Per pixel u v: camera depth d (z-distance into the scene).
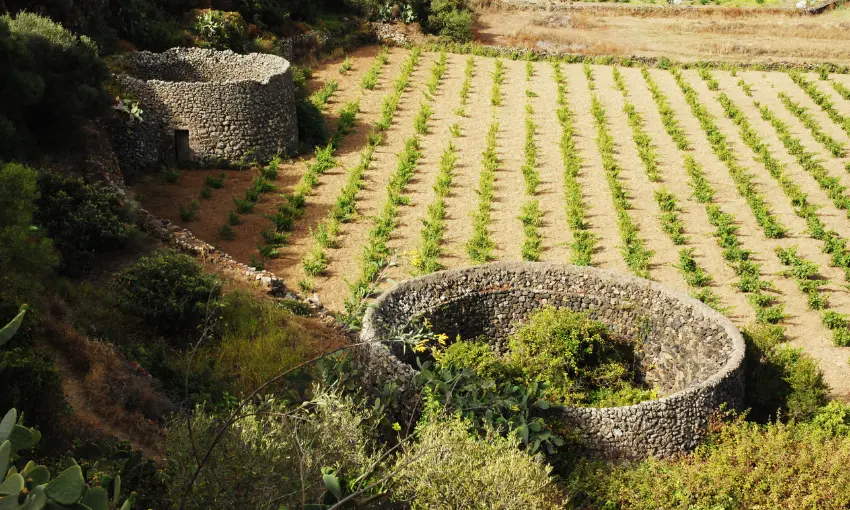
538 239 35.47
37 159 30.83
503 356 25.84
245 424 12.35
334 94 51.81
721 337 23.33
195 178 39.25
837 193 40.38
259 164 41.28
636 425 20.09
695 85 56.47
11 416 6.29
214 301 23.73
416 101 51.69
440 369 20.33
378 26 63.22
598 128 48.41
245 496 11.38
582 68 59.53
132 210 29.17
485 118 49.47
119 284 24.34
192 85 39.25
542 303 25.77
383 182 40.84
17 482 5.78
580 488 18.55
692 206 39.31
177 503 11.38
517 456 14.39
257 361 22.06
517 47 62.34
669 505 18.08
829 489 18.22
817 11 72.44
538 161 43.78
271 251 32.94
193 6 52.44
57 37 32.84
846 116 51.31
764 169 43.75
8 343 16.72
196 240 30.05
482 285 25.64
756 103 52.47
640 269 32.78
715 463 19.25
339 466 12.34
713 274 33.28
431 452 13.34
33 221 25.02
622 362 25.16
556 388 22.58
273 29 55.97
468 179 41.38
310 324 25.66
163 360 20.92
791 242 36.12
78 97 32.53
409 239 35.19
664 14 72.38
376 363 20.61
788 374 23.06
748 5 74.81
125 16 46.91
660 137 47.56
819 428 21.52
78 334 20.06
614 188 39.69
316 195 38.94
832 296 31.94
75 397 17.80
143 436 16.81
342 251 33.91
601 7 72.88
